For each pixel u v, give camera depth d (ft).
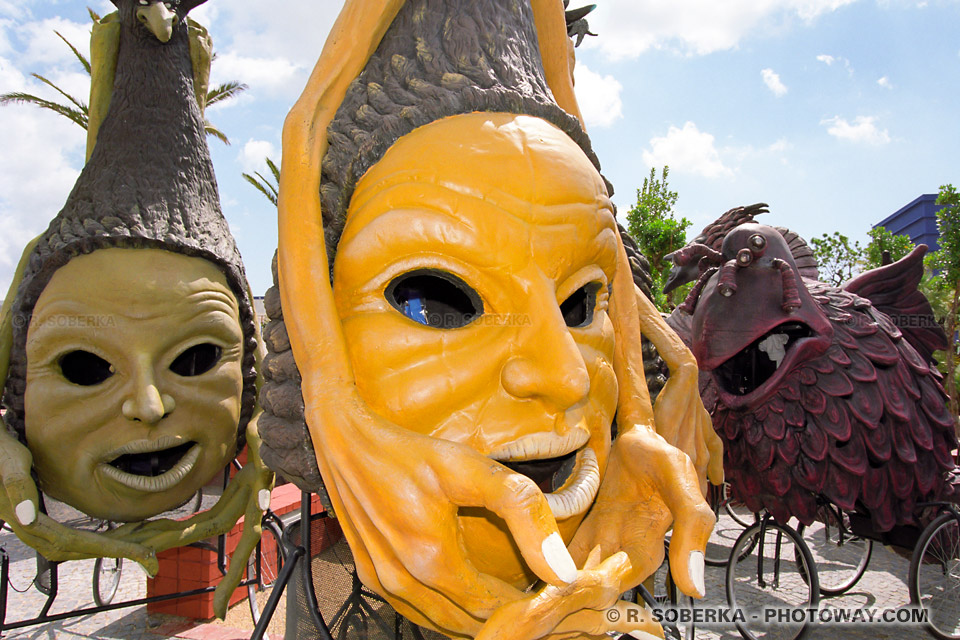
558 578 3.65
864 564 15.70
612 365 5.73
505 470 3.93
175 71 10.13
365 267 4.64
